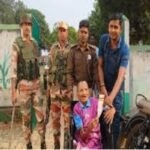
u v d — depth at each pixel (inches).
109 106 91.2
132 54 169.2
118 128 96.8
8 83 170.2
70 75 100.7
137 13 281.9
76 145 91.9
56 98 108.3
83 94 92.3
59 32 107.8
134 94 169.5
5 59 170.1
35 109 111.3
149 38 299.7
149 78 170.7
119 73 93.7
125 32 152.9
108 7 288.4
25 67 108.6
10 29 169.8
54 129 111.4
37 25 142.5
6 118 165.6
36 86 110.6
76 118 91.8
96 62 98.7
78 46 100.3
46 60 115.4
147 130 94.8
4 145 129.2
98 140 91.4
